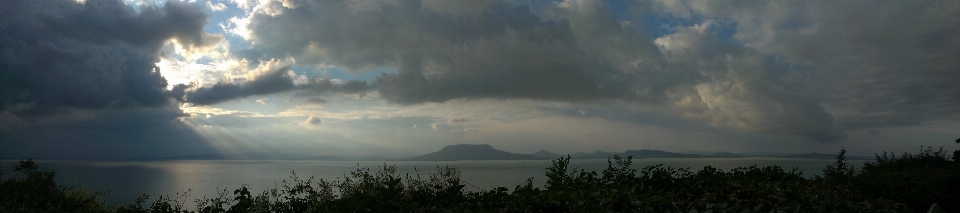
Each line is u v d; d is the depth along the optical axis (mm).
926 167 11219
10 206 7508
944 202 7504
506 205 4156
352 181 5621
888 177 8289
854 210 4980
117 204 8242
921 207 7648
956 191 7688
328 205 4961
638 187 5418
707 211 3812
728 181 5801
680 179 5922
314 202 5223
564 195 4297
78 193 9469
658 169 6141
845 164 9398
